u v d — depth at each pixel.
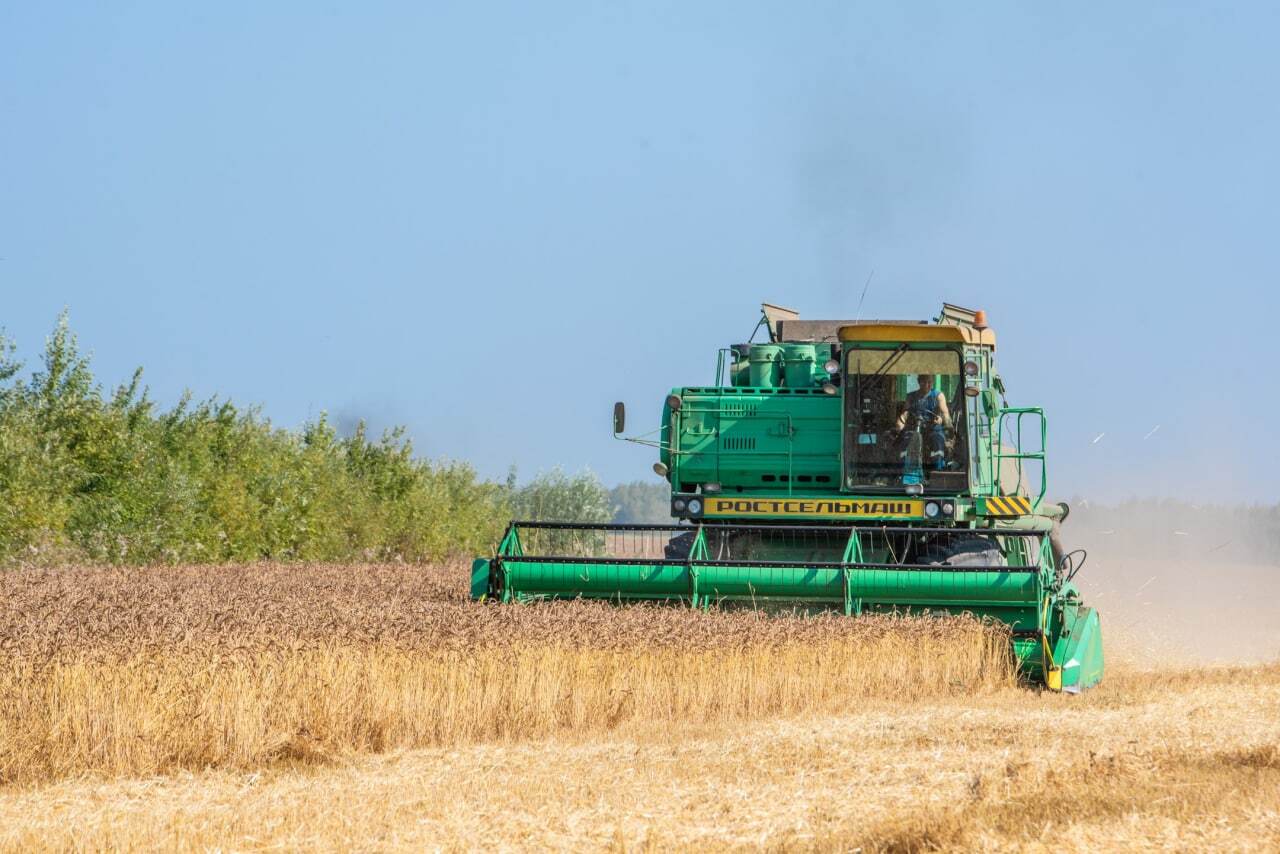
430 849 24.69
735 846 24.47
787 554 50.72
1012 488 59.03
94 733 31.89
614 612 42.28
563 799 28.23
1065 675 43.81
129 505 83.38
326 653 34.97
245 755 33.25
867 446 51.06
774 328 57.28
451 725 36.38
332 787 29.89
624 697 38.88
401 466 120.62
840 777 30.11
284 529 95.19
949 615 44.97
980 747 33.31
